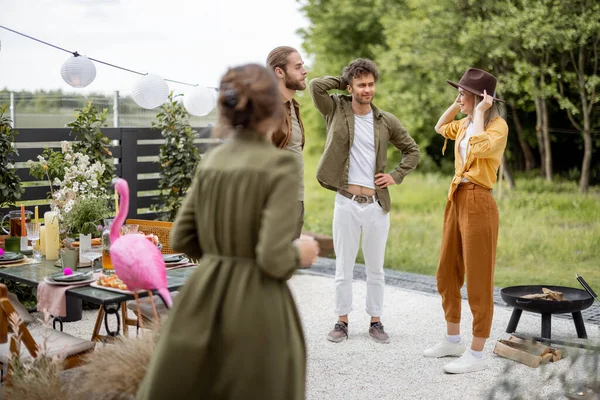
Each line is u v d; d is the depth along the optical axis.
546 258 8.89
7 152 5.48
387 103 11.69
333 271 7.23
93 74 4.82
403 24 10.98
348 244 4.71
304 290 6.31
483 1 10.11
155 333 2.97
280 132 4.05
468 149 4.05
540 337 4.51
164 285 2.94
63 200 4.38
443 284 4.38
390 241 10.45
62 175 5.67
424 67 10.93
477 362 4.12
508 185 10.44
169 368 2.10
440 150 11.57
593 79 9.40
